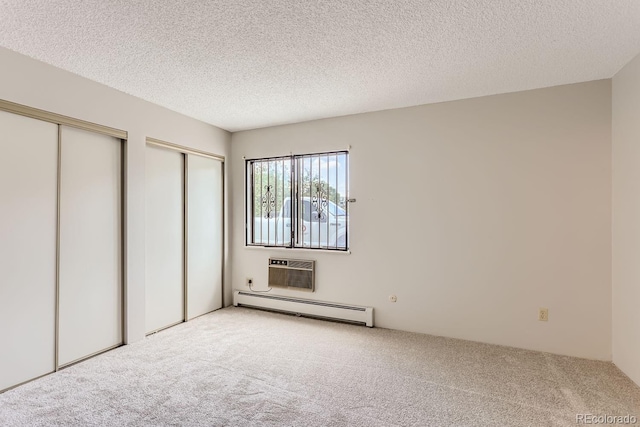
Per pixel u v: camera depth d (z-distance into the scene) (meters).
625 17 1.86
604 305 2.70
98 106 2.79
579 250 2.78
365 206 3.62
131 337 3.07
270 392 2.22
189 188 3.82
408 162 3.41
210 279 4.13
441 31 2.02
